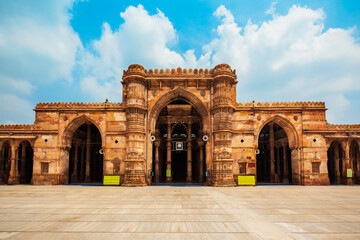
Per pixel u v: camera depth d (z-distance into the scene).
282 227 11.57
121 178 32.47
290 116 34.19
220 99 32.72
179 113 39.53
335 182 35.84
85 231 10.99
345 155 34.22
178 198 20.58
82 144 42.78
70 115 34.56
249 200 19.53
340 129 33.84
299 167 33.59
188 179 38.06
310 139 33.72
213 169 32.28
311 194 23.31
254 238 9.97
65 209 15.95
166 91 34.50
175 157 54.03
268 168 46.16
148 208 16.20
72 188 28.94
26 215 14.26
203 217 13.61
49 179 33.44
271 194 23.30
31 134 34.47
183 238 9.98
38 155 33.91
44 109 34.53
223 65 33.41
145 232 10.83
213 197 21.20
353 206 16.92
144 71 34.44
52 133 34.28
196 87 34.47
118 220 12.98
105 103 34.25
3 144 35.81
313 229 11.25
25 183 37.91
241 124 33.66
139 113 33.09
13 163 34.47
